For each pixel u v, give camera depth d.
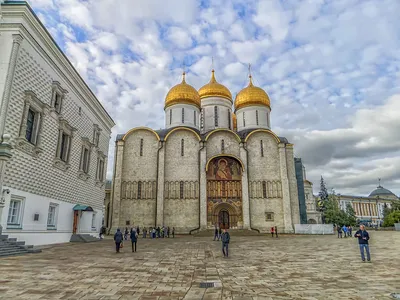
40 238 20.75
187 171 44.41
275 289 8.55
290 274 11.01
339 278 10.18
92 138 31.08
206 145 45.75
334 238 33.94
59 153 23.30
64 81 24.34
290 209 43.44
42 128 20.70
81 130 28.12
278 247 22.45
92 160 31.19
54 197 22.84
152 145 45.31
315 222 65.75
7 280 9.29
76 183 27.09
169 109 50.22
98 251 18.69
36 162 20.16
